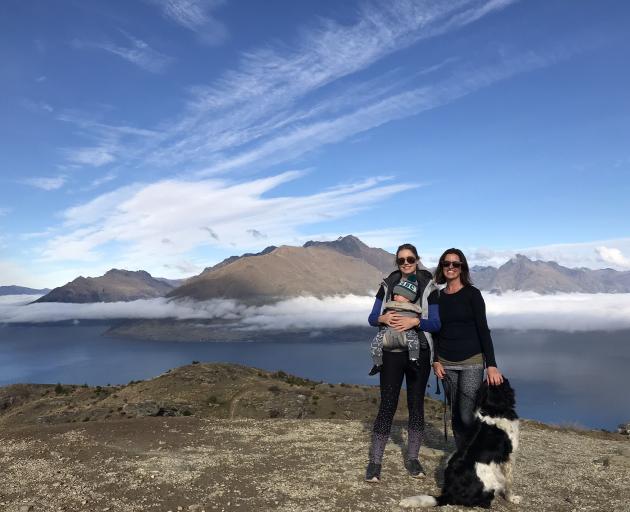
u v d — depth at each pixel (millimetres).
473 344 3682
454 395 3807
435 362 3844
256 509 3174
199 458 4371
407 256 3646
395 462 4180
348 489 3500
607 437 7484
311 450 4660
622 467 4262
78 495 3479
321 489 3512
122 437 5215
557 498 3416
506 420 3229
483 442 3207
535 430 6723
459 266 3729
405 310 3562
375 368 3729
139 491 3531
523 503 3281
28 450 4742
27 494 3535
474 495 3135
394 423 6039
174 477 3811
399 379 3631
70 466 4195
